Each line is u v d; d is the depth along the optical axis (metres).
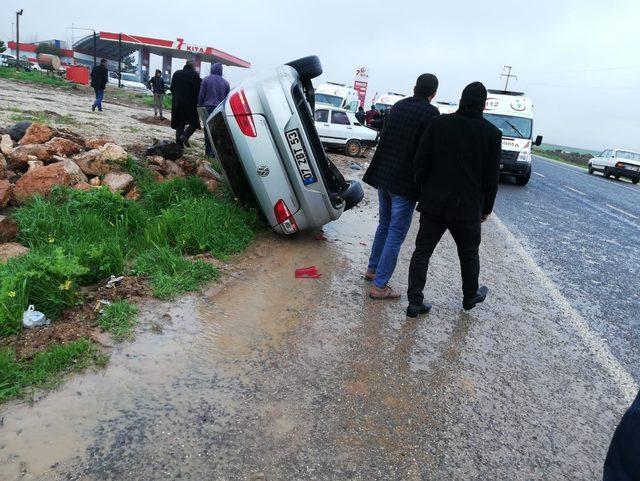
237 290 4.30
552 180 19.89
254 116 5.17
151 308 3.71
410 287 4.21
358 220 7.72
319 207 5.45
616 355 4.13
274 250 5.49
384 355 3.55
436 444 2.69
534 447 2.79
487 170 3.82
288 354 3.37
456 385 3.30
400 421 2.83
